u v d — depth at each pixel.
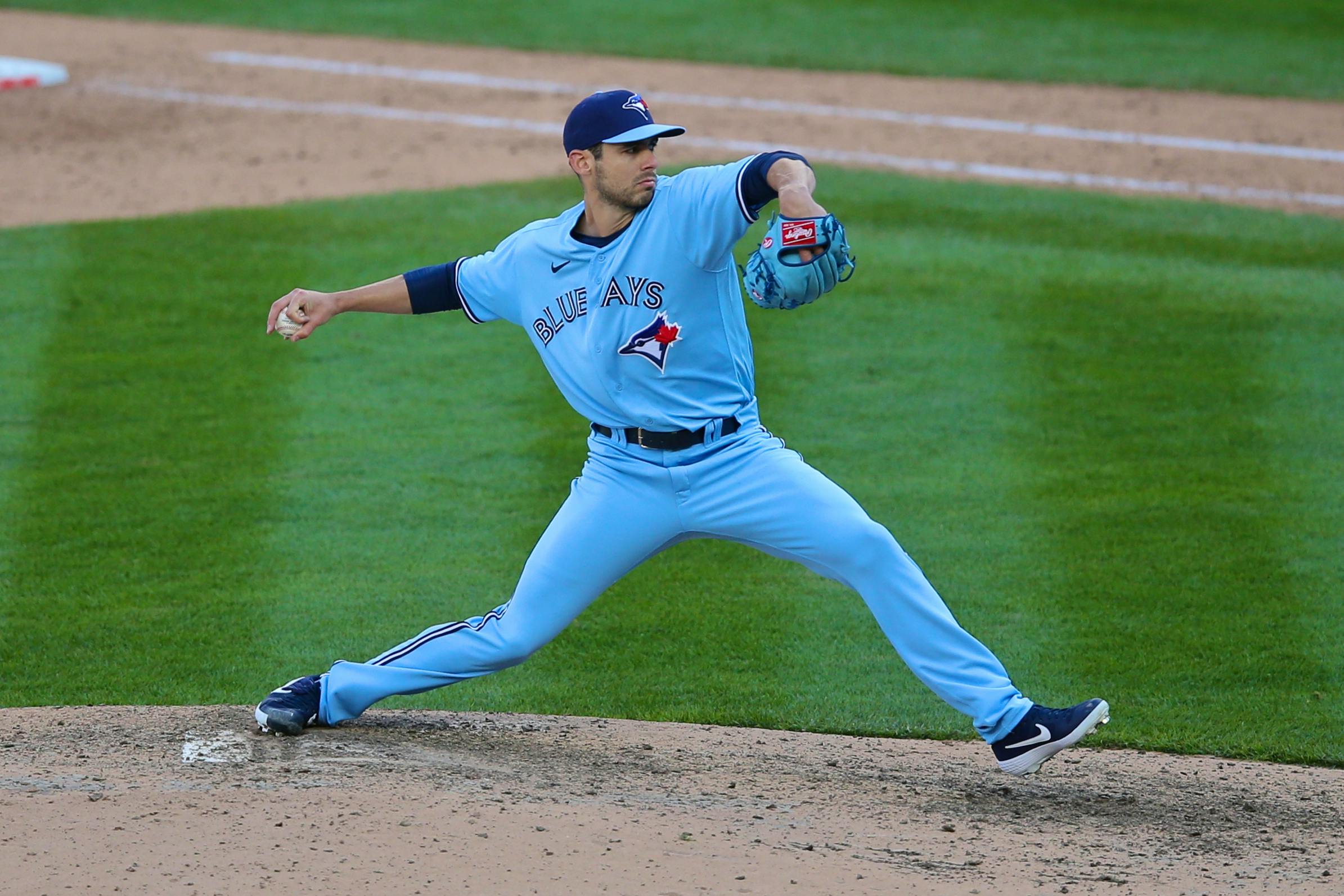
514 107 56.22
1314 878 14.27
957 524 27.00
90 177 47.75
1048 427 31.34
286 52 64.12
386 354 35.47
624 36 66.12
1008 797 16.83
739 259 40.88
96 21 69.19
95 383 33.12
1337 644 22.61
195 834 13.77
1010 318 37.00
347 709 17.42
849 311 37.53
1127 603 24.05
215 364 34.31
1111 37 65.44
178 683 21.00
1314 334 35.97
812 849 14.23
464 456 30.06
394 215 43.59
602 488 16.20
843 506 15.79
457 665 17.08
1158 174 48.59
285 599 24.02
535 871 13.16
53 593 24.17
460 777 15.95
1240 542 26.23
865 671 21.95
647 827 14.52
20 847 13.38
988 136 52.66
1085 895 13.47
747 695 20.97
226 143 51.69
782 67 61.47
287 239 41.66
